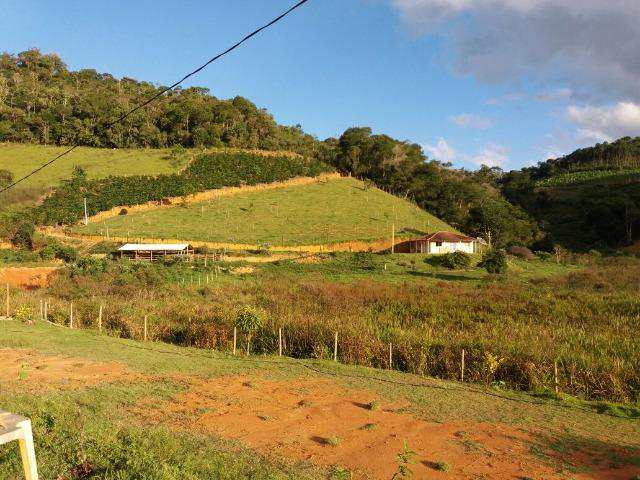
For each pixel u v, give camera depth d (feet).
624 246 283.79
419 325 72.64
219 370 47.26
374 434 30.78
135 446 23.40
